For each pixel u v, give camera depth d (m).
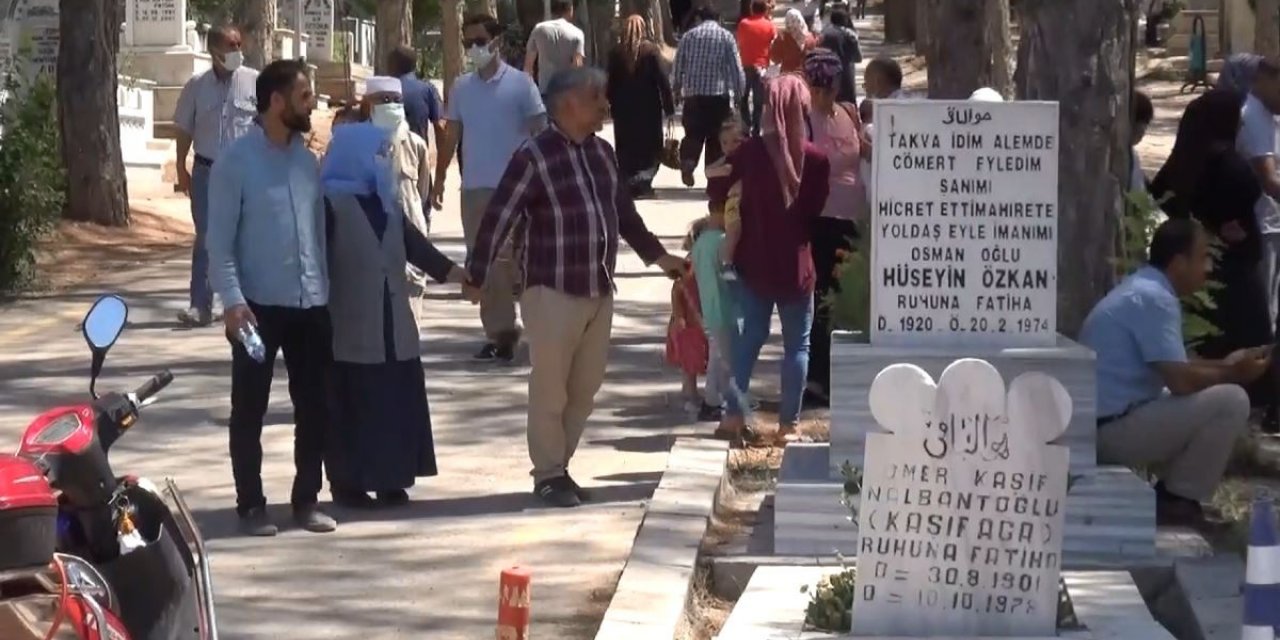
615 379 11.95
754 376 11.98
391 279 8.84
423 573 7.82
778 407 10.92
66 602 3.94
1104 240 9.27
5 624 3.89
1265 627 5.57
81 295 15.80
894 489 6.34
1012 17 40.75
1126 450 8.10
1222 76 10.97
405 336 8.88
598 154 8.80
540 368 8.77
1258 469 9.35
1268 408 10.25
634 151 21.16
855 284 9.45
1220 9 41.59
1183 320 8.94
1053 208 7.72
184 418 10.81
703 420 10.72
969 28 12.46
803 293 9.71
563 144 8.73
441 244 18.08
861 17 69.06
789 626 6.59
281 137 8.16
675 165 21.27
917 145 7.71
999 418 6.27
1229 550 7.79
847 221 10.66
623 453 9.98
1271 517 5.60
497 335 12.49
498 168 12.48
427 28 44.34
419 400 9.00
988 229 7.74
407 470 8.89
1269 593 5.57
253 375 8.27
